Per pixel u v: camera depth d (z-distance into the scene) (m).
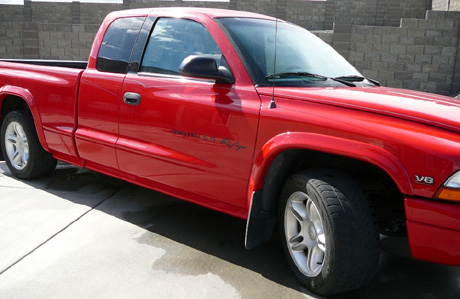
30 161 4.50
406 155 2.20
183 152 3.17
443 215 2.13
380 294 2.67
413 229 2.22
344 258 2.37
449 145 2.14
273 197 2.85
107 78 3.69
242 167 2.85
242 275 2.84
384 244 3.43
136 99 3.43
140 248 3.17
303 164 2.78
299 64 3.18
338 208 2.38
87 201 4.10
